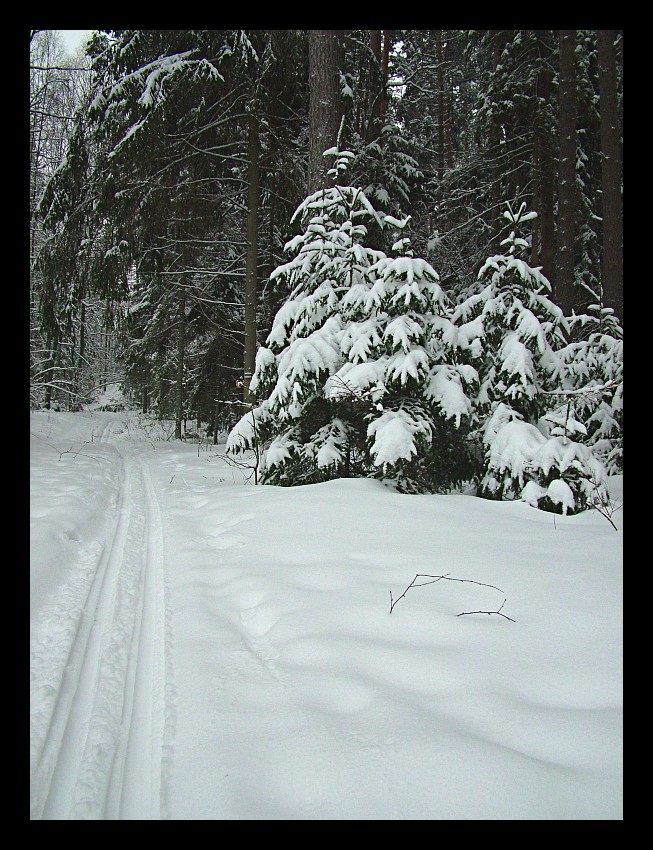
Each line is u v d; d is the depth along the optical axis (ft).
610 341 23.85
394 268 19.17
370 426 18.61
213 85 30.09
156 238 36.63
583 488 16.62
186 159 32.53
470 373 19.34
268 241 40.37
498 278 20.49
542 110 41.09
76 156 32.99
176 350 59.88
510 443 18.04
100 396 113.60
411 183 40.60
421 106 65.21
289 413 20.40
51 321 37.86
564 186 34.86
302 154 37.01
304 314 22.06
